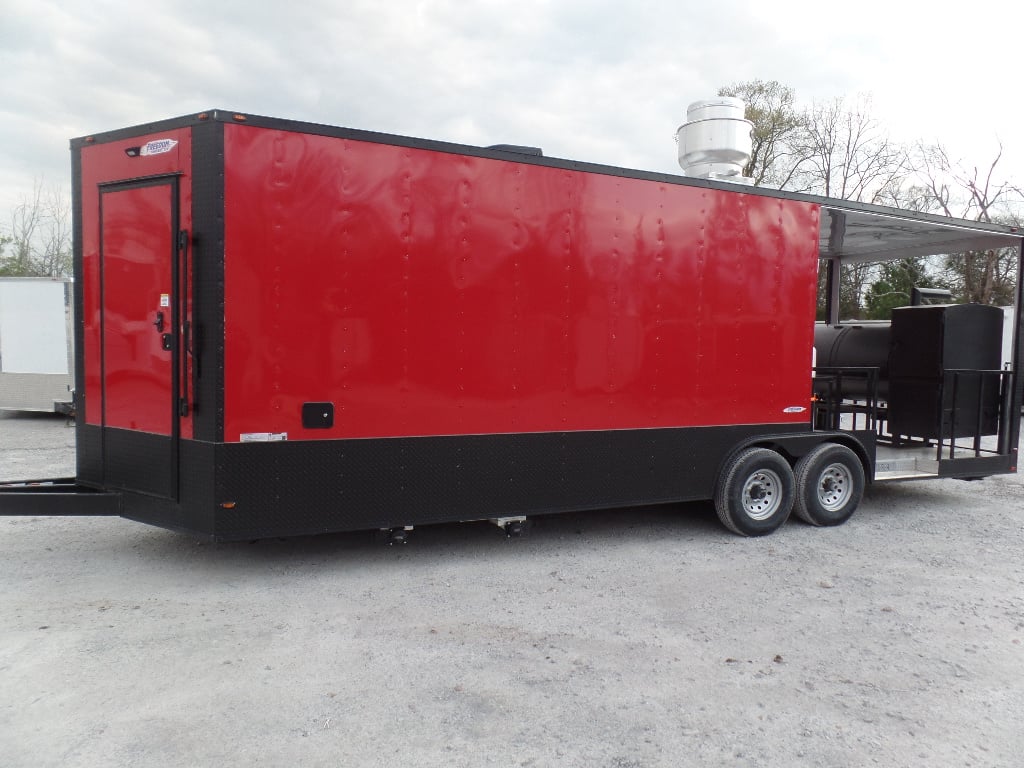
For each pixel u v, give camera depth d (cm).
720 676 354
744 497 605
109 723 298
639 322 557
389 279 471
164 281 453
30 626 397
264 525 448
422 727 300
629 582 489
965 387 723
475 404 502
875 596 472
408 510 487
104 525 608
